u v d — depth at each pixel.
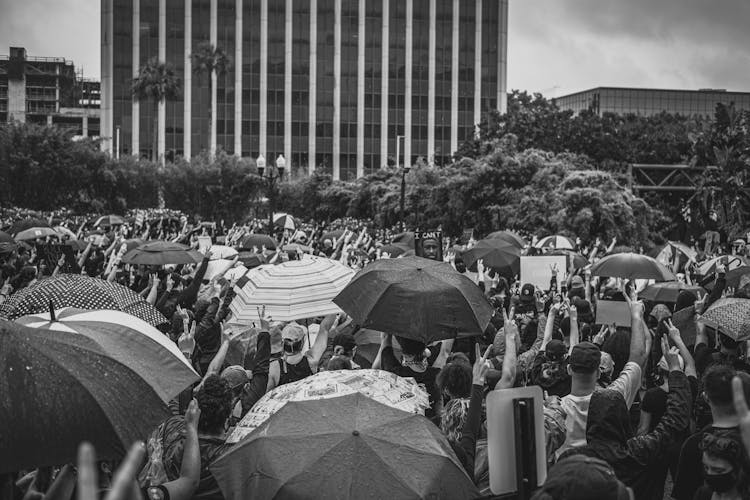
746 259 14.98
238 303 9.54
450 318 6.73
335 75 118.81
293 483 4.19
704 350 8.23
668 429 5.60
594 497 2.97
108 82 116.25
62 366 3.82
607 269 12.15
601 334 9.12
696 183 47.03
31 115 184.88
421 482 4.23
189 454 4.56
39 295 7.20
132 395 4.02
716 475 4.63
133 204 82.25
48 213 62.50
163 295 11.23
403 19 119.25
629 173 47.03
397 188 59.75
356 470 4.22
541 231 39.25
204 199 84.38
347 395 4.88
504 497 4.48
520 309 11.60
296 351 7.82
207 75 117.12
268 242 20.39
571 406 5.98
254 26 118.31
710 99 137.50
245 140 118.06
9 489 4.02
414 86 119.62
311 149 118.56
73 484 3.78
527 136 61.22
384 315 6.73
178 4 117.19
